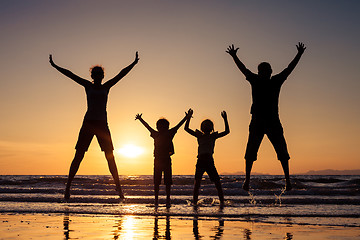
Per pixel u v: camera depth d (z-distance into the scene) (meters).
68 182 9.62
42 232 5.25
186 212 7.39
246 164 8.02
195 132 9.39
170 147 9.27
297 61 7.98
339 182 33.25
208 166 9.19
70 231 5.35
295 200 9.53
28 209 7.88
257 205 8.92
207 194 13.57
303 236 4.96
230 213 7.23
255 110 7.96
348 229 5.54
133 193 13.89
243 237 4.90
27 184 28.09
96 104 9.15
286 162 7.92
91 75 9.28
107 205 8.80
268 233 5.20
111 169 9.49
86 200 9.70
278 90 7.97
